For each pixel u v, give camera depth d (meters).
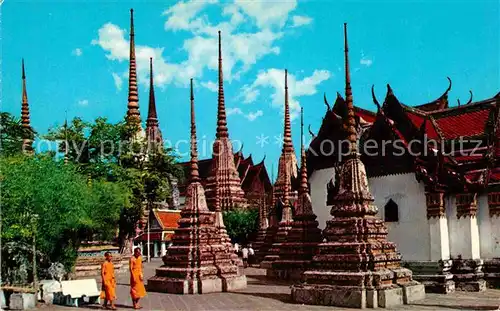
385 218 28.39
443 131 29.94
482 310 19.61
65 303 23.19
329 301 21.14
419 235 27.08
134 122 45.62
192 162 30.19
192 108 30.75
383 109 29.42
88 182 35.78
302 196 35.03
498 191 26.59
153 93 83.88
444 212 26.88
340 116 35.97
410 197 27.59
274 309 20.41
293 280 33.91
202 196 29.70
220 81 72.69
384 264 21.55
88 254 42.97
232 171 71.06
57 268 25.62
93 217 32.62
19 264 25.19
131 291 22.05
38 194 26.34
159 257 80.44
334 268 21.66
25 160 28.55
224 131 72.25
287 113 59.84
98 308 22.05
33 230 25.16
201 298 25.19
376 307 20.34
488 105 29.27
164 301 24.28
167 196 46.97
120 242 45.88
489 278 26.50
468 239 26.48
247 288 29.33
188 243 28.55
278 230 45.28
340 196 22.80
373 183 29.08
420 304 21.25
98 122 42.31
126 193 37.41
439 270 26.09
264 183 90.38
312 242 34.25
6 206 24.91
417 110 30.58
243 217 60.31
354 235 21.77
